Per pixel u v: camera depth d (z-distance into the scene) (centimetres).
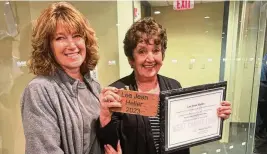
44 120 74
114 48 193
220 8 244
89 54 94
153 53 98
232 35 246
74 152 80
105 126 86
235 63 244
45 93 76
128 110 84
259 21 205
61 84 81
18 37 154
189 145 95
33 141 72
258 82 215
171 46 248
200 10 243
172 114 89
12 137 162
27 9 154
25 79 158
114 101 82
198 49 249
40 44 79
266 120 253
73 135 79
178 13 241
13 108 159
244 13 231
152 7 240
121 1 190
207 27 247
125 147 95
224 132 237
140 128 94
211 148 233
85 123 83
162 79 108
